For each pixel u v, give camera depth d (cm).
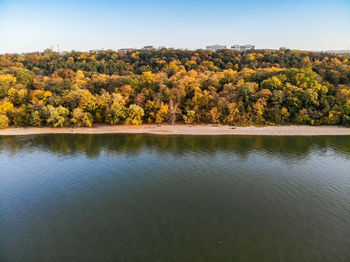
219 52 18462
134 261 2520
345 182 4400
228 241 2834
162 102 9312
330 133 7762
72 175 4769
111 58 19488
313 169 4984
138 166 5197
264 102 8919
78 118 8931
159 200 3788
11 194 4025
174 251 2666
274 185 4294
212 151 6153
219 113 9050
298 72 9688
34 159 5688
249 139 7294
